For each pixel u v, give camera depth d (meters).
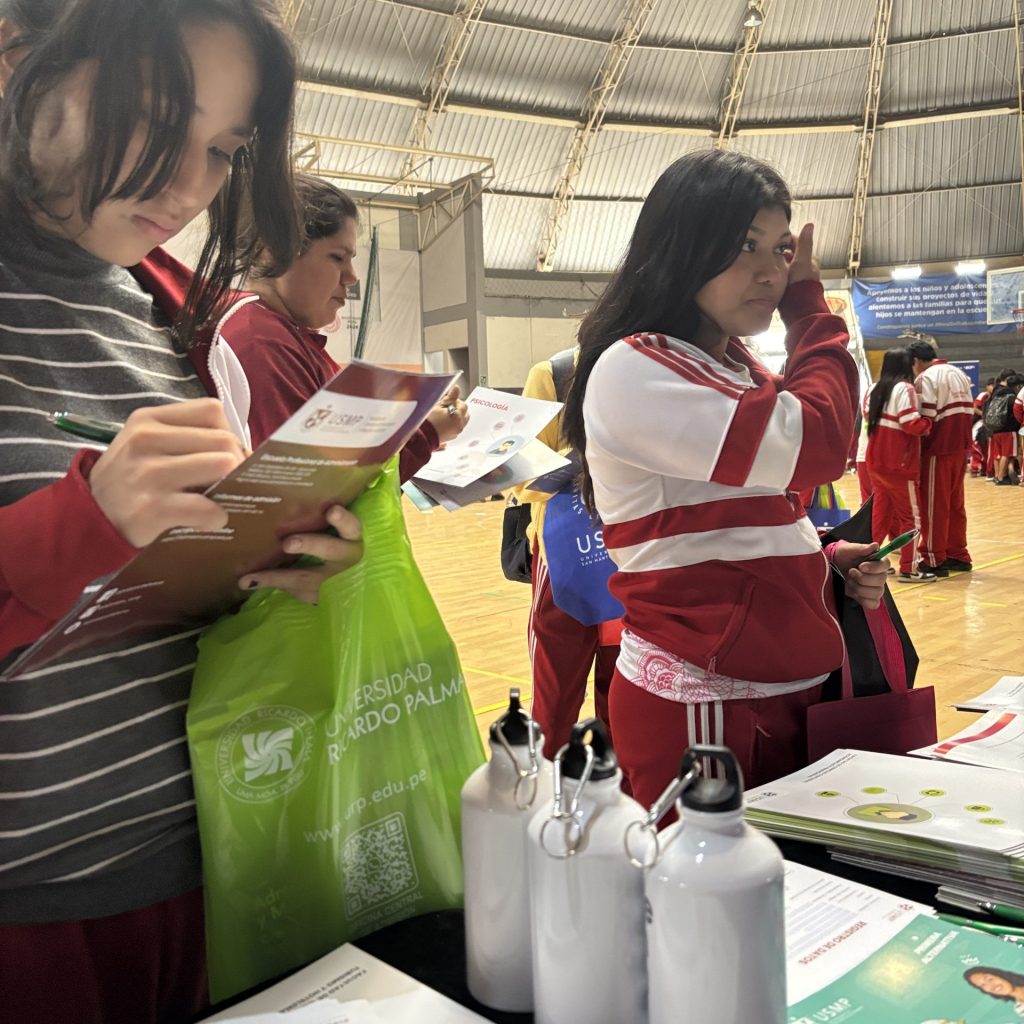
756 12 12.81
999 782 0.85
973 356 16.66
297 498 0.58
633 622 1.11
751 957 0.46
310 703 0.64
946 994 0.57
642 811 0.51
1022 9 13.45
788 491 1.07
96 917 0.68
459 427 1.21
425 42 12.62
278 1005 0.57
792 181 15.87
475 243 13.34
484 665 3.82
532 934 0.52
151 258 0.80
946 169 15.68
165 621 0.67
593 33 13.27
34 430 0.63
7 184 0.62
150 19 0.56
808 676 1.05
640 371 0.98
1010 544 6.65
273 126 0.72
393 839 0.67
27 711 0.63
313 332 1.59
